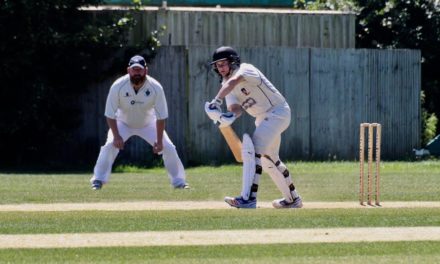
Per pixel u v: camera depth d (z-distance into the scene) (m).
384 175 61.50
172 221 35.75
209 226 34.50
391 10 90.81
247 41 78.69
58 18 74.69
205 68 75.56
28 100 72.44
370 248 30.02
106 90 75.62
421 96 87.50
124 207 41.25
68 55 74.00
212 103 40.34
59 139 74.19
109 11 76.25
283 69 76.94
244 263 27.41
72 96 75.44
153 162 73.12
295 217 37.00
